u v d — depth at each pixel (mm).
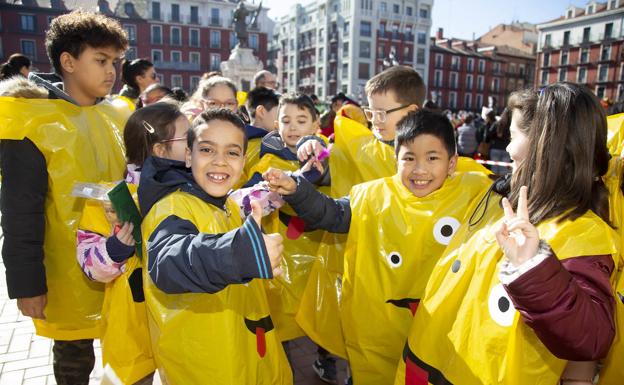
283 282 2629
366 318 1896
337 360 3387
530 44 66875
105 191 1709
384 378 1905
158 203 1535
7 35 38469
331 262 2340
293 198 1896
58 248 2080
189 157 1683
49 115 2027
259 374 1653
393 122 2348
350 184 2453
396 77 2342
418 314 1565
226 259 1250
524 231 1150
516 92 1613
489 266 1379
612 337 1147
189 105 3684
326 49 54344
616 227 1362
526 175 1389
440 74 56875
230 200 1926
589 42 53688
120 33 2270
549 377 1288
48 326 2154
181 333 1523
